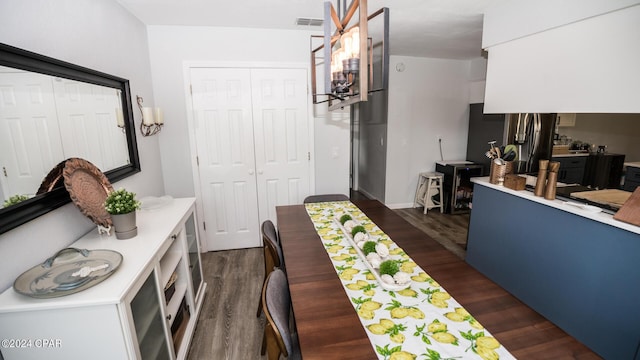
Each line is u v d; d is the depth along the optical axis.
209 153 3.14
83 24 1.75
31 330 1.09
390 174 4.71
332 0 2.26
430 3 2.37
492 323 1.08
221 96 3.05
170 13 2.49
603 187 2.39
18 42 1.27
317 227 2.05
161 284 1.53
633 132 2.50
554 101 2.09
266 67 3.08
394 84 4.41
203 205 3.23
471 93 4.62
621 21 1.69
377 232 1.95
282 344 1.11
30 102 1.29
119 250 1.47
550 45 2.09
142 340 1.36
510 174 2.42
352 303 1.20
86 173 1.60
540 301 2.09
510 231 2.33
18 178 1.22
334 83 1.38
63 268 1.28
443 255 1.62
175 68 2.92
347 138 3.42
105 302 1.09
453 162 4.66
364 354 0.94
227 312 2.30
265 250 1.88
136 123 2.46
